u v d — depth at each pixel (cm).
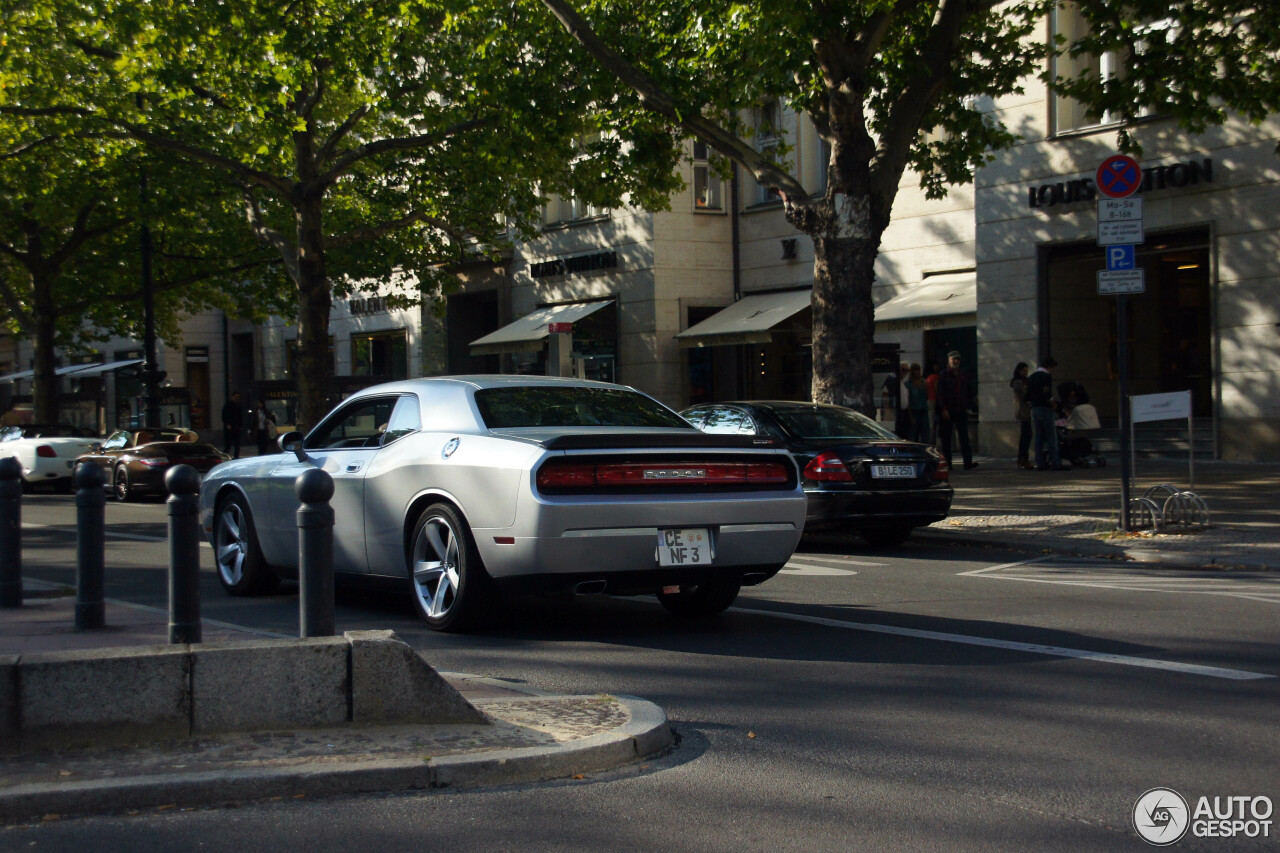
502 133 1791
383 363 4025
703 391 2927
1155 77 1582
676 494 723
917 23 1616
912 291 2506
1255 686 599
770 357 2834
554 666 661
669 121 1623
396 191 2559
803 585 979
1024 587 957
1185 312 2169
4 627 749
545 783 448
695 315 2897
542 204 2564
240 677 475
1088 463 2019
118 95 2306
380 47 1970
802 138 2702
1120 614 819
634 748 479
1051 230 2188
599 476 705
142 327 3650
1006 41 1677
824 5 1323
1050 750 490
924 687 603
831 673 638
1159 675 625
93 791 409
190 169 2462
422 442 788
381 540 806
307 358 2419
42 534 1582
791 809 420
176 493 612
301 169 2420
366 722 488
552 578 698
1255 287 1928
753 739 510
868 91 1503
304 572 547
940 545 1280
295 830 396
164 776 420
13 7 2169
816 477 1162
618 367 2939
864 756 484
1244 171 1938
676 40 1555
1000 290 2272
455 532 743
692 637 747
